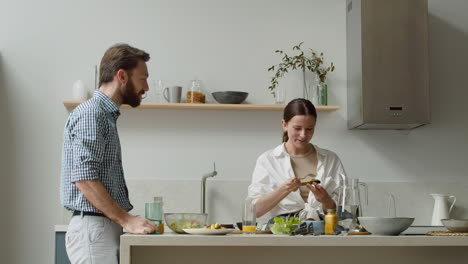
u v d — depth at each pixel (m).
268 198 3.02
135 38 4.39
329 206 2.91
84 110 2.47
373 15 4.16
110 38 4.38
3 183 4.23
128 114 4.34
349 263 2.32
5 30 4.34
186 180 4.30
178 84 4.38
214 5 4.46
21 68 4.32
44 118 4.29
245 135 4.38
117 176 2.56
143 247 2.25
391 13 4.18
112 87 2.66
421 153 4.44
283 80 4.41
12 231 4.20
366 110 4.10
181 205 4.28
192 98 4.22
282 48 4.45
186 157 4.34
